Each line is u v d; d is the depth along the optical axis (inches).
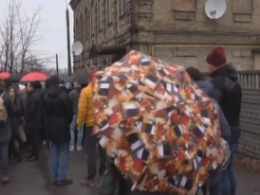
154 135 99.8
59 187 294.8
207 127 107.8
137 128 100.1
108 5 877.8
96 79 111.3
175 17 661.9
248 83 359.6
